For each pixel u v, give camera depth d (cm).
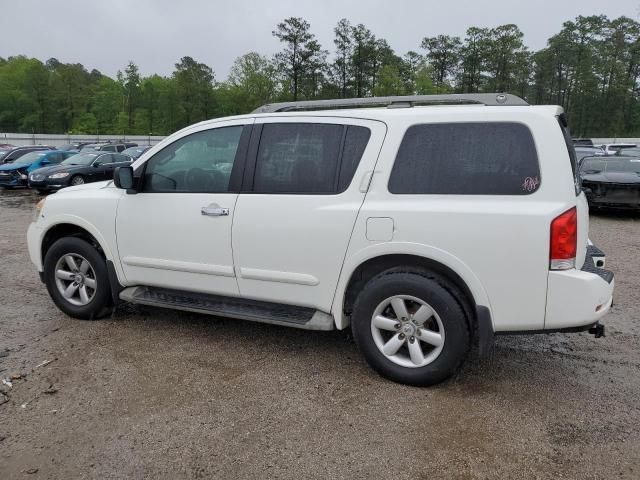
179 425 295
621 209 1088
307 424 296
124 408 313
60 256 458
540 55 9312
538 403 320
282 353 394
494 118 312
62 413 307
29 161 2055
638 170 1162
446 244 312
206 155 395
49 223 456
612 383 348
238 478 250
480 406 316
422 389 336
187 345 409
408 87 8050
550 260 295
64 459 265
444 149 321
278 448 273
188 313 484
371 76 8694
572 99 9031
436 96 367
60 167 1770
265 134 374
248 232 370
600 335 324
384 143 334
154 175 414
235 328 446
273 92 8038
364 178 337
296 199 355
